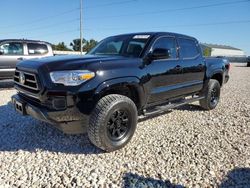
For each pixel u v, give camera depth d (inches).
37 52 397.4
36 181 119.3
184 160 139.8
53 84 134.6
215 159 140.7
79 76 133.4
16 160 139.1
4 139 168.4
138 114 174.2
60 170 129.0
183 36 210.7
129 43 183.3
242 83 471.5
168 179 120.8
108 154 146.8
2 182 117.7
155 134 178.5
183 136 174.7
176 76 193.3
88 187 114.8
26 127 190.4
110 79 142.9
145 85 164.7
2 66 366.3
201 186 115.6
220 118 218.2
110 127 145.2
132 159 141.0
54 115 135.4
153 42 176.6
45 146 157.2
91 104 136.8
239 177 122.9
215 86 245.0
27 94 152.9
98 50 197.5
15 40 379.9
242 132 183.2
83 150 151.8
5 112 231.0
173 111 240.7
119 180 120.1
